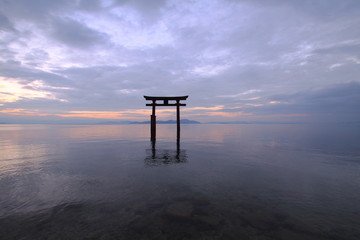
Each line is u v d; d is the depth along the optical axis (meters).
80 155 10.70
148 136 25.50
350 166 8.09
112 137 23.59
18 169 7.50
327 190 5.30
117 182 5.98
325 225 3.49
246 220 3.68
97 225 3.47
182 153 11.56
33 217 3.73
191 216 3.84
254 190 5.31
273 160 9.41
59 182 5.93
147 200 4.62
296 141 18.62
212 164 8.57
